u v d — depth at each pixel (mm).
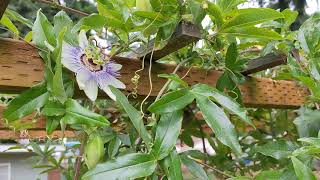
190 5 333
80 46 336
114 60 383
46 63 306
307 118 413
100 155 331
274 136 767
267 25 465
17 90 325
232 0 373
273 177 330
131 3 364
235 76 440
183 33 334
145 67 407
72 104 299
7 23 348
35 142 726
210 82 470
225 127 292
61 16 343
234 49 433
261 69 506
